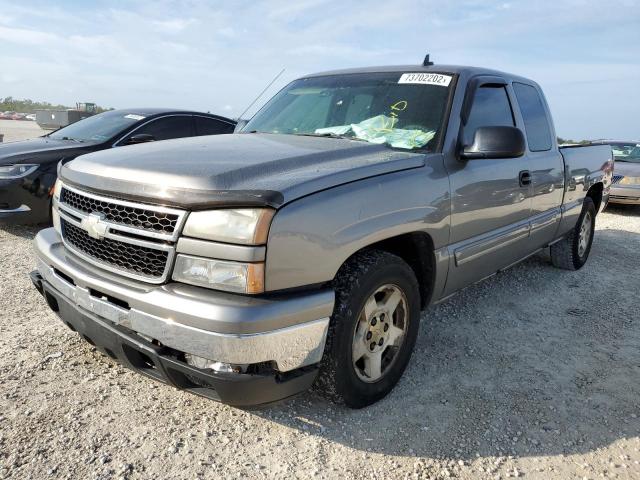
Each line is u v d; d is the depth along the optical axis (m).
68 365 3.14
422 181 2.92
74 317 2.68
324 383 2.57
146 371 2.51
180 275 2.25
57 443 2.45
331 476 2.35
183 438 2.55
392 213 2.70
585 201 5.58
